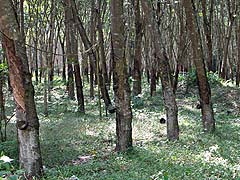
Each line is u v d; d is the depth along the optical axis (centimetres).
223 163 805
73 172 780
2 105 1131
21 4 1452
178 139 1080
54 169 802
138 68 2011
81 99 1675
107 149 1012
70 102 2069
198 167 770
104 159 898
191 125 1311
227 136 1137
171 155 877
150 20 1100
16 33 686
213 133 1173
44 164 878
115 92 938
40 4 2198
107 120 1469
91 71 2222
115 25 906
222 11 2622
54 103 2028
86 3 2377
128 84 939
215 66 3061
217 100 1883
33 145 720
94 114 1648
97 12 1645
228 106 1772
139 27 1975
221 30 2806
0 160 436
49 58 2019
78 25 1552
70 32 1745
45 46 2230
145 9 1101
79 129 1277
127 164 813
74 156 944
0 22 679
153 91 2055
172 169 757
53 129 1291
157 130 1238
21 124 715
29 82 710
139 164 813
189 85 2188
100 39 1619
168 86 1080
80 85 1669
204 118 1200
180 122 1370
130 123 944
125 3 2309
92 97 2227
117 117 945
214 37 3047
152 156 873
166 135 1166
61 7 2373
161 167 777
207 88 1191
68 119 1499
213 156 873
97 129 1280
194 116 1516
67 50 1925
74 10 1538
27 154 719
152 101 1900
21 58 695
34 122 720
